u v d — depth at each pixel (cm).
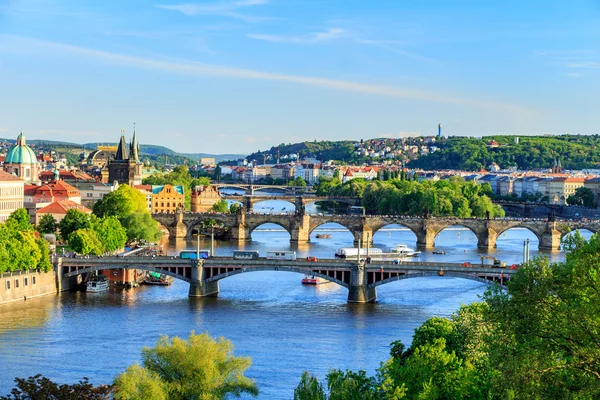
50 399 14488
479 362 18312
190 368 18475
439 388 16038
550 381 13638
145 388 17462
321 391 16275
